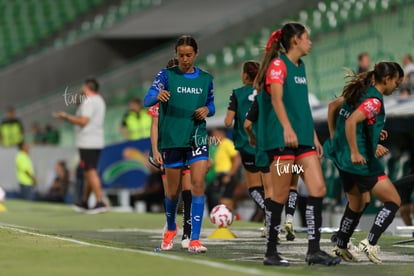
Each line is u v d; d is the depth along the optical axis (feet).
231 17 279.08
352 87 72.95
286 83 70.59
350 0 228.02
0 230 100.32
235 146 101.96
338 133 74.90
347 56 208.95
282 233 104.99
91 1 330.13
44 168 212.84
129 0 332.60
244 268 64.59
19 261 69.92
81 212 161.07
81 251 76.59
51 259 70.85
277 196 71.92
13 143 236.43
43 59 298.97
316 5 260.62
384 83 73.41
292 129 69.67
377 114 72.74
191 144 82.33
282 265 71.56
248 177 102.37
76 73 306.14
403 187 98.22
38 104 261.85
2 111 280.92
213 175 154.30
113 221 137.18
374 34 210.18
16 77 293.02
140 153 181.88
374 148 73.46
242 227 123.54
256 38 268.00
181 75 81.82
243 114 100.12
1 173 221.46
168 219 85.81
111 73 268.62
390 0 212.43
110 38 313.53
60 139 245.04
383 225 74.59
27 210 168.25
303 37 70.90
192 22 312.09
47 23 323.37
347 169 73.82
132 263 67.46
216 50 276.00
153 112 84.84
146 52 321.73
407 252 85.35
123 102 256.93
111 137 239.09
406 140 128.88
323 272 68.44
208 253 83.61
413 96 131.85
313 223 72.18
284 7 271.49
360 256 80.53
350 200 75.87
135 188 182.70
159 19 317.63
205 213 157.28
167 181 83.92
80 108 157.99
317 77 210.59
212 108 83.35
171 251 84.84
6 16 328.29
